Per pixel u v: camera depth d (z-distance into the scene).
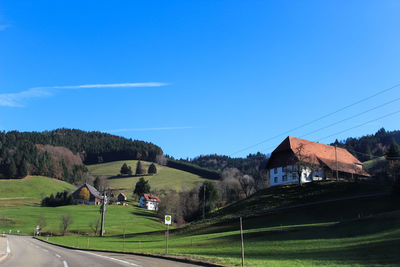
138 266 24.66
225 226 79.06
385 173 94.19
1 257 32.03
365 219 52.03
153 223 142.12
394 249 32.31
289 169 108.12
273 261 29.61
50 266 25.39
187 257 29.92
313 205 80.38
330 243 40.88
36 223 129.50
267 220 75.62
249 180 153.38
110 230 114.94
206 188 142.38
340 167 112.81
